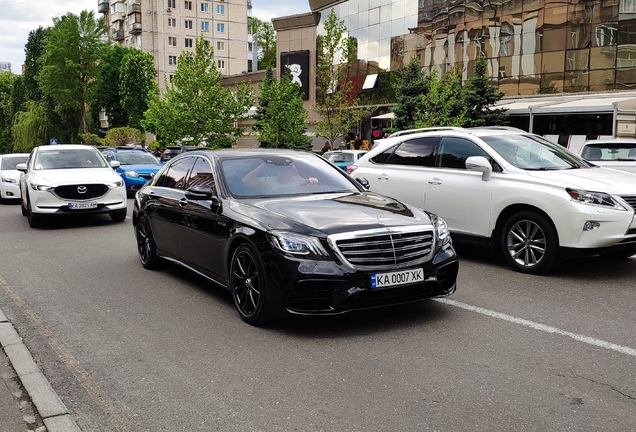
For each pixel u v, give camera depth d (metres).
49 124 74.94
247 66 90.94
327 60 32.41
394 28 35.69
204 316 5.62
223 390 3.94
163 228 7.18
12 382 4.19
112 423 3.53
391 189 8.68
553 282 6.70
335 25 32.25
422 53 33.81
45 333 5.27
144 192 7.85
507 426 3.33
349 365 4.31
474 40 30.59
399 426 3.36
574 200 6.59
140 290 6.72
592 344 4.65
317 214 5.23
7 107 99.19
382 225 5.04
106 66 72.00
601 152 12.77
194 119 36.25
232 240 5.48
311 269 4.76
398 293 4.96
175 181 7.21
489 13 29.61
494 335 4.89
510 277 6.98
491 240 7.50
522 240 7.16
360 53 38.28
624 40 24.23
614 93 23.97
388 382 3.99
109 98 71.88
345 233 4.86
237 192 5.99
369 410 3.58
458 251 8.72
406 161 8.70
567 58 26.23
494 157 7.57
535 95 27.31
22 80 93.12
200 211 6.20
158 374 4.25
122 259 8.66
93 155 13.71
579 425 3.33
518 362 4.29
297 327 5.21
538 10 27.27
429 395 3.77
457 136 8.18
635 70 24.00
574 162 7.80
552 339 4.78
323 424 3.41
